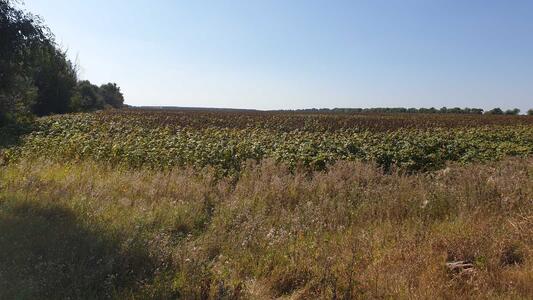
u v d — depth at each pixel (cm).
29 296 376
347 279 423
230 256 497
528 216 584
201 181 904
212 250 520
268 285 422
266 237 546
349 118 4900
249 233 559
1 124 2422
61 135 1814
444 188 777
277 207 705
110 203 677
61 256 457
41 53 1298
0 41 1165
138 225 560
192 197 763
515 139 2284
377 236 554
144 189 798
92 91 7112
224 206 706
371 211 671
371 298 393
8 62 1285
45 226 534
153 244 494
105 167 1090
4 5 1155
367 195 760
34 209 615
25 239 489
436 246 512
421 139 1945
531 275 429
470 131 2809
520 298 387
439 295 392
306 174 1053
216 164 1145
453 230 561
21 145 1492
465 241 513
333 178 884
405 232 563
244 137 1916
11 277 403
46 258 455
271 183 830
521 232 539
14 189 725
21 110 2702
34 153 1270
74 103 5219
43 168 984
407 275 429
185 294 387
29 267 427
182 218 632
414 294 389
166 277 416
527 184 802
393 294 396
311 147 1441
